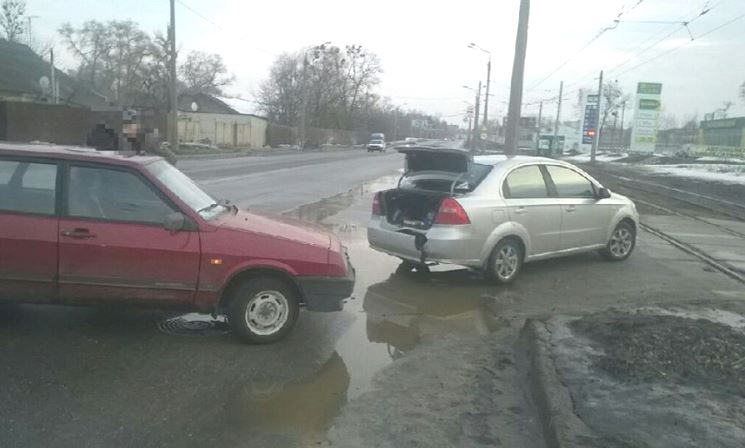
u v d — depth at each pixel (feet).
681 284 26.13
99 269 16.24
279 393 14.16
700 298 23.61
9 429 11.89
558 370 14.88
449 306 21.80
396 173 96.43
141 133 32.17
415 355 16.93
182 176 19.60
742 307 21.97
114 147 32.99
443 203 23.53
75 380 14.24
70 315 18.56
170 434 12.09
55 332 17.17
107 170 16.70
